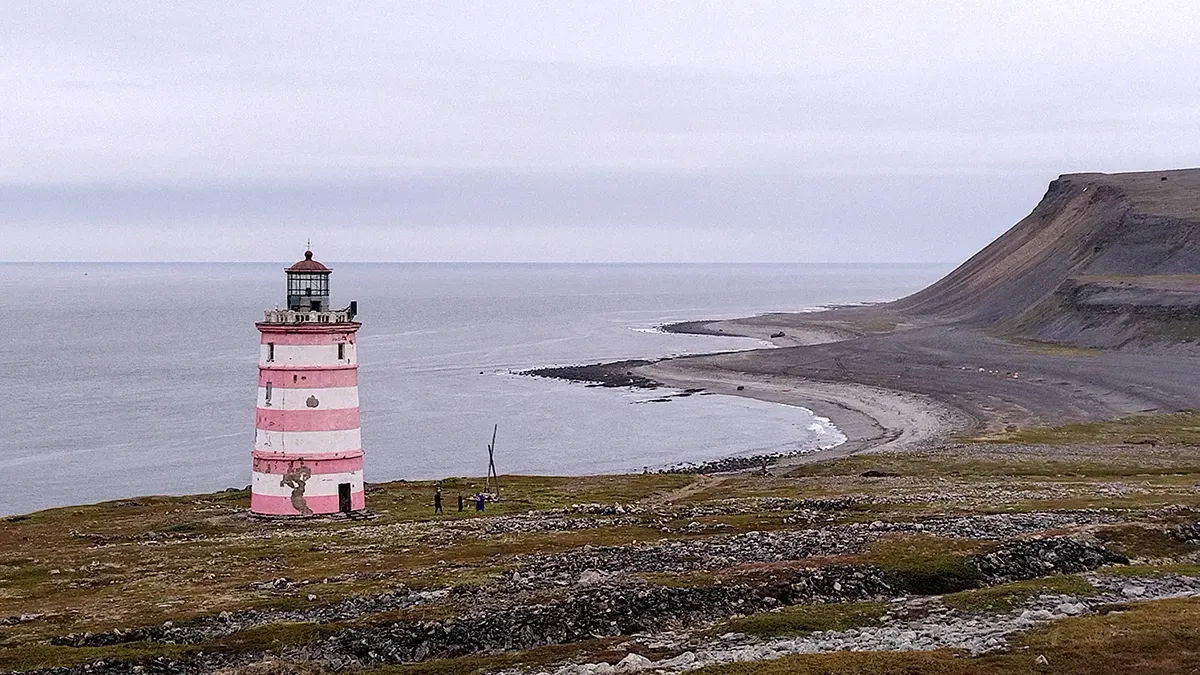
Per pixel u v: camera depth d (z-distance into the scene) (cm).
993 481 9619
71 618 4775
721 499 8750
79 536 7525
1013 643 3612
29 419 19162
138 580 5750
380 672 3844
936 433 16312
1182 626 3666
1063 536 5319
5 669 3994
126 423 18750
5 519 8488
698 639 4003
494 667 3816
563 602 4391
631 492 9812
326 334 7756
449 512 8125
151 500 9300
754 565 4988
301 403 7756
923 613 4166
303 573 5672
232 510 8306
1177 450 12369
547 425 18600
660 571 5059
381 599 4741
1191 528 5519
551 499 9181
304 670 3922
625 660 3700
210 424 18638
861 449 15100
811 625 4072
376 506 8575
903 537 5459
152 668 3975
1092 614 3997
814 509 7388
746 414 19388
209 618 4609
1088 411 17512
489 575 5122
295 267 7900
